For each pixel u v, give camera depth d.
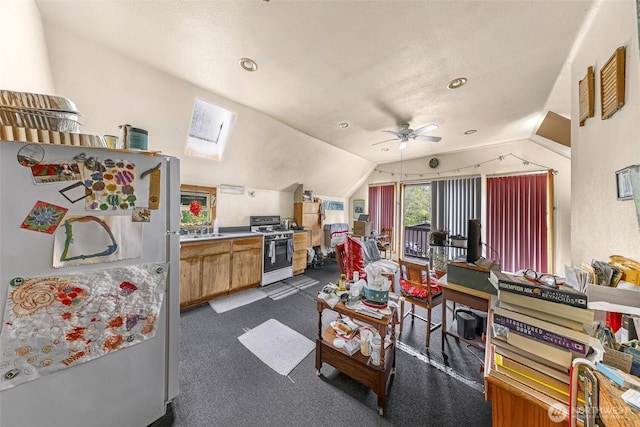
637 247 0.99
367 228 3.76
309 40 1.66
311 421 1.44
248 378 1.79
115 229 1.14
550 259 3.72
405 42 1.66
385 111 2.84
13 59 1.22
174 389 1.42
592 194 1.43
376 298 1.70
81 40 1.74
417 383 1.77
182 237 3.22
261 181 4.43
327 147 4.45
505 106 2.65
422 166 5.21
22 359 0.94
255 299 3.33
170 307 1.39
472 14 1.41
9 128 0.90
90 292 1.08
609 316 0.93
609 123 1.23
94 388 1.12
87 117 2.19
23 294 0.93
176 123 2.71
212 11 1.44
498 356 0.91
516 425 0.83
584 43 1.55
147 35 1.68
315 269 5.07
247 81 2.25
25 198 0.93
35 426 0.98
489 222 4.35
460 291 2.01
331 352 1.76
